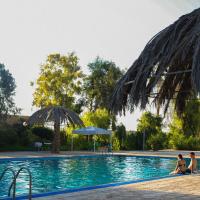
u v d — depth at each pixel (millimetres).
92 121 37281
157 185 10523
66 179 14984
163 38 4719
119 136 38219
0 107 52938
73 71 40469
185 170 14508
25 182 13641
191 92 5297
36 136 33562
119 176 16609
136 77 4625
